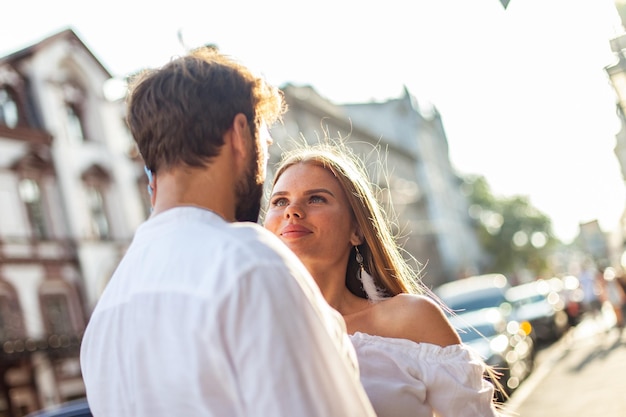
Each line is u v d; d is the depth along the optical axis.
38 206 26.09
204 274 1.57
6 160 25.36
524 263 89.00
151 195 1.91
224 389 1.52
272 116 1.94
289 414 1.45
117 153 29.41
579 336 22.61
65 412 7.43
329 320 1.67
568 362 16.25
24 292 24.44
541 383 13.40
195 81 1.77
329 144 3.05
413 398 2.48
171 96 1.77
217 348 1.50
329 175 2.78
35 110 27.00
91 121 28.81
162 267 1.64
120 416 1.71
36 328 24.39
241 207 1.87
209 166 1.78
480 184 91.06
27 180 25.95
